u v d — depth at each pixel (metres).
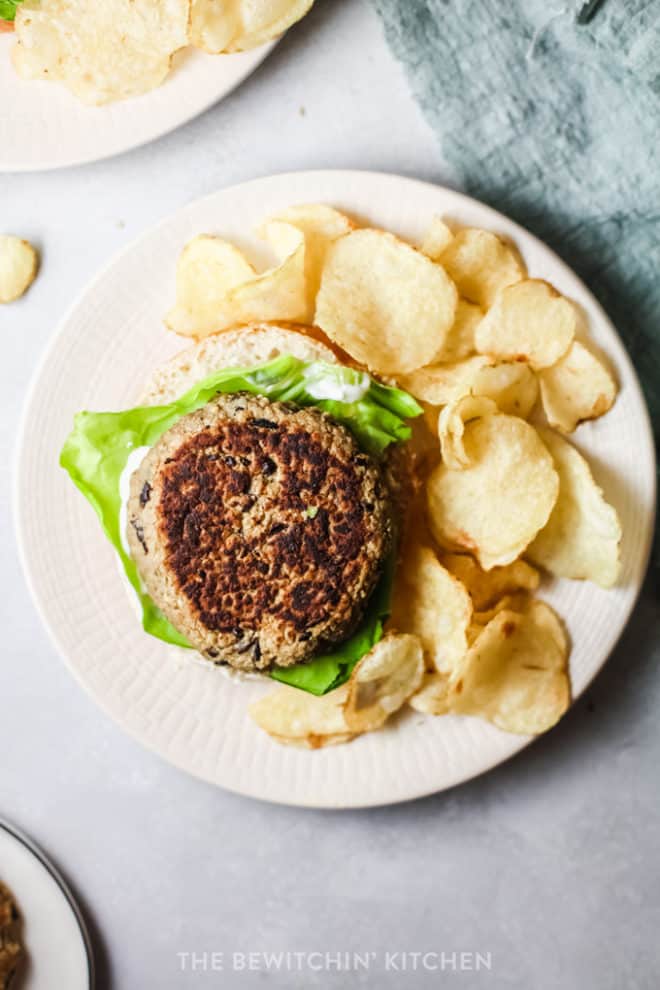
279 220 0.65
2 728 0.73
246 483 0.62
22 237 0.71
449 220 0.67
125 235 0.71
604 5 0.67
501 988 0.72
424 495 0.67
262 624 0.63
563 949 0.72
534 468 0.65
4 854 0.72
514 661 0.66
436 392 0.66
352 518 0.62
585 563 0.66
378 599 0.64
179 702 0.68
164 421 0.64
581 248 0.70
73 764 0.73
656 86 0.68
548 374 0.66
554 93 0.69
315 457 0.62
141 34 0.65
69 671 0.71
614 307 0.70
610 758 0.71
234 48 0.66
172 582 0.63
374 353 0.64
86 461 0.64
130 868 0.73
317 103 0.70
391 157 0.70
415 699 0.66
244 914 0.73
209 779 0.68
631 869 0.72
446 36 0.68
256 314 0.65
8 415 0.72
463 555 0.67
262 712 0.67
